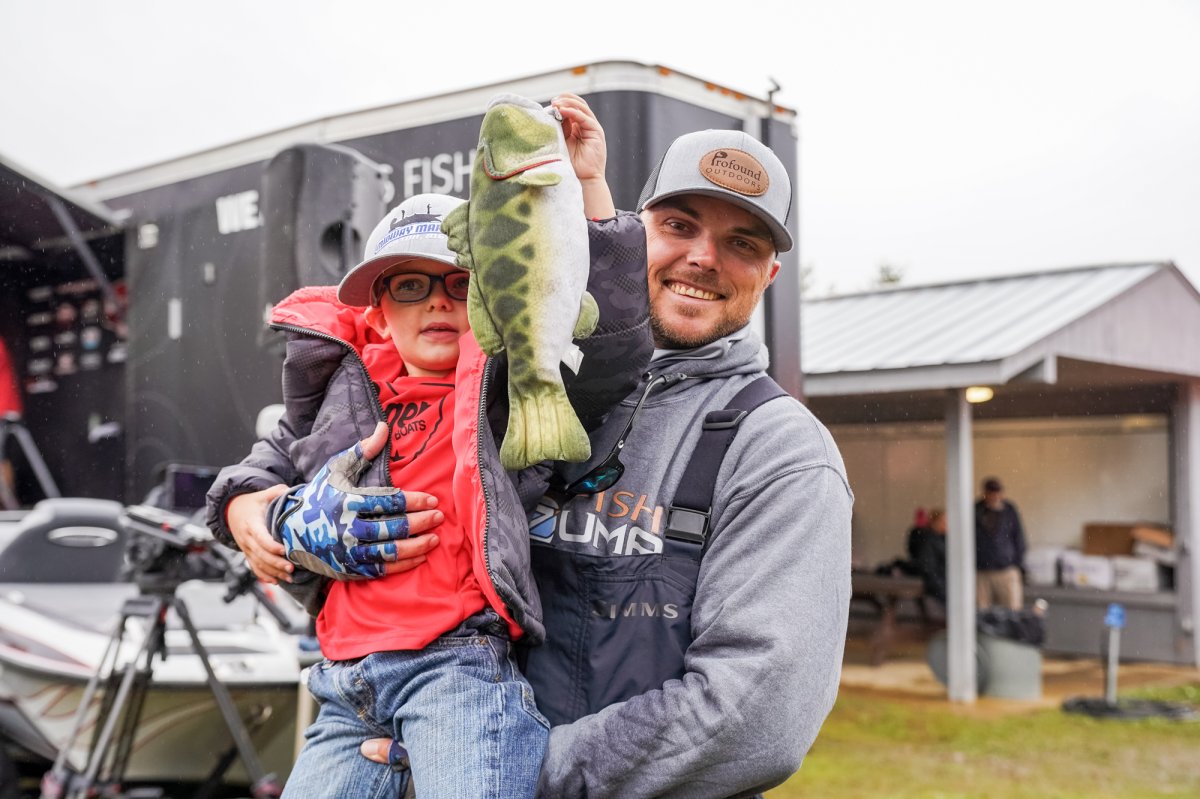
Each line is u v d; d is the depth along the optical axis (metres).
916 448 12.34
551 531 1.71
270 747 4.06
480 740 1.56
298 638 3.99
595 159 1.72
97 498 5.81
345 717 1.74
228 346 4.72
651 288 1.83
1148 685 9.45
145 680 3.62
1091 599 11.10
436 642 1.65
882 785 6.15
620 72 3.74
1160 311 10.06
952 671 8.73
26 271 6.01
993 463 12.00
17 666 3.87
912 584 10.34
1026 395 11.73
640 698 1.56
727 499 1.65
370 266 1.79
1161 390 10.89
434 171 4.20
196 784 4.11
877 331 9.95
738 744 1.49
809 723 1.53
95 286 5.83
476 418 1.63
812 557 1.57
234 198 4.73
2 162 4.80
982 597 10.03
